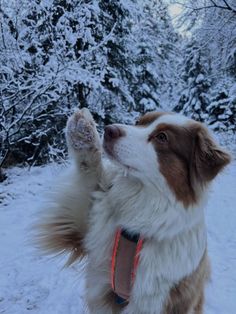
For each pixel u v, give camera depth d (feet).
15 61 5.91
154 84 12.16
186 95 14.82
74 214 1.82
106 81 8.15
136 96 10.98
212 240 3.90
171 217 1.62
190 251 1.67
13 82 5.98
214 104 12.45
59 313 2.55
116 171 1.74
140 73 11.41
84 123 1.69
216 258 3.46
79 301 2.66
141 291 1.66
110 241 1.73
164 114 1.77
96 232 1.74
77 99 7.66
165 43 14.87
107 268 1.75
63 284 2.90
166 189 1.61
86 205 1.81
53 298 2.73
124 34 8.55
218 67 10.06
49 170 6.47
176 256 1.64
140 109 11.19
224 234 4.04
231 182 5.99
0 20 5.94
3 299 2.77
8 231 4.07
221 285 2.97
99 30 7.64
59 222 1.83
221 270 3.22
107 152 1.64
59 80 5.91
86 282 1.88
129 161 1.60
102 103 8.02
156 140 1.64
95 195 1.77
